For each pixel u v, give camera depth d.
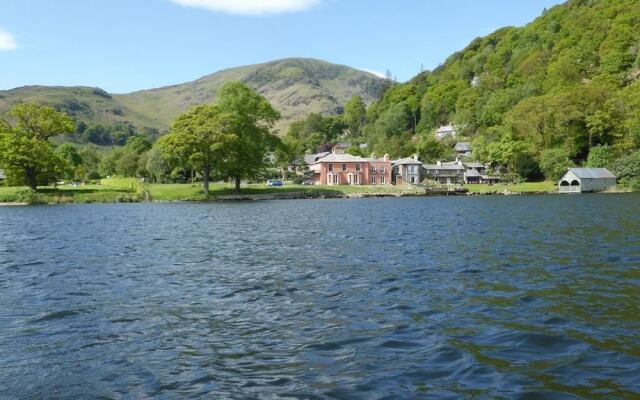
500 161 154.50
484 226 42.28
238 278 21.33
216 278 21.39
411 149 192.75
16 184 109.44
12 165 102.88
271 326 14.13
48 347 12.53
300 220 53.44
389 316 14.95
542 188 130.50
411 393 9.53
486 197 110.81
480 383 9.91
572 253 26.05
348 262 25.05
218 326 14.22
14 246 33.56
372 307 16.06
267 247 31.47
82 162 190.38
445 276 20.88
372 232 39.62
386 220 51.66
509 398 9.18
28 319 15.16
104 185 131.88
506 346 12.02
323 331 13.58
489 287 18.56
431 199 107.00
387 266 23.66
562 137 143.62
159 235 39.69
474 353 11.59
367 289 18.73
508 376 10.20
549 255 25.62
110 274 22.62
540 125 146.50
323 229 42.88
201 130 104.19
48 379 10.48
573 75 191.88
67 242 35.53
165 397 9.55
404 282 19.84
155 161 157.50
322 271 22.67
